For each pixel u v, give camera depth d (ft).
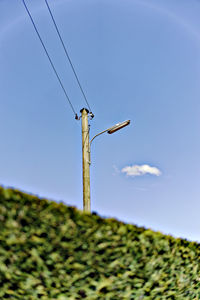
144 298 12.31
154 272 12.79
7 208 9.46
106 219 11.66
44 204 10.25
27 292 10.36
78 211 11.00
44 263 10.15
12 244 9.69
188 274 14.53
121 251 11.66
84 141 23.27
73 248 10.52
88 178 21.58
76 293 10.61
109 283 11.22
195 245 15.39
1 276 10.19
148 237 12.83
